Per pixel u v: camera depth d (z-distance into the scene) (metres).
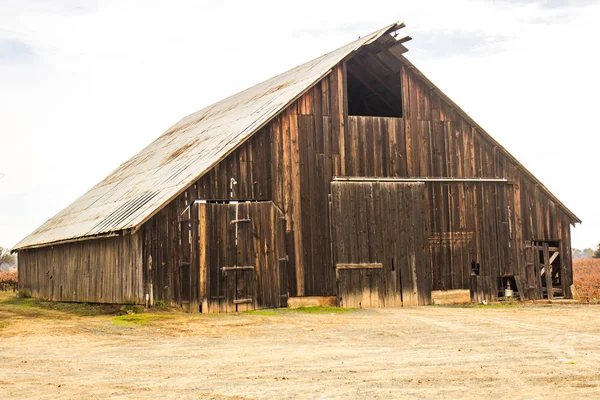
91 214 28.86
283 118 23.88
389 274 24.53
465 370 11.49
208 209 22.38
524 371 11.32
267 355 13.53
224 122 28.58
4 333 17.11
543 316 20.53
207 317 20.36
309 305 23.50
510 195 26.95
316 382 10.64
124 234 21.69
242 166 23.06
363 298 24.03
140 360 13.08
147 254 21.62
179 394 9.94
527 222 27.14
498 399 9.27
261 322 19.19
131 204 24.48
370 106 30.36
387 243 24.67
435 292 25.22
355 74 27.61
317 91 24.53
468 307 24.05
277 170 23.56
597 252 91.06
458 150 26.30
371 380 10.73
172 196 21.77
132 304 22.23
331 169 24.34
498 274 26.34
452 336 16.05
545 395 9.49
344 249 24.06
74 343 15.51
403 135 25.53
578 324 18.27
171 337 16.42
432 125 26.03
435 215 25.62
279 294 23.09
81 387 10.54
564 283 27.73
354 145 24.77
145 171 30.27
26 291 34.59
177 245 21.95
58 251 29.91
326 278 23.83
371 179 24.77
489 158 26.75
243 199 22.94
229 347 14.74
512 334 16.28
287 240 23.42
